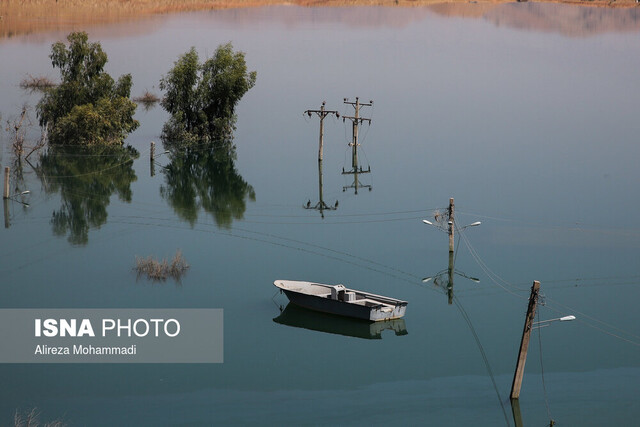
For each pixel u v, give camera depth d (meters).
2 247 62.56
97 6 196.88
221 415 40.88
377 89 131.00
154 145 91.19
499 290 56.88
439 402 42.47
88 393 42.94
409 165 90.25
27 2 192.00
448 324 51.97
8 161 87.38
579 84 142.88
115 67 134.75
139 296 54.62
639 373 45.81
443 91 132.25
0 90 116.75
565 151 97.94
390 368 46.12
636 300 55.34
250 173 86.88
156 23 179.62
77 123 93.25
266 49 158.50
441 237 66.94
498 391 43.72
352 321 51.44
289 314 52.75
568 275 59.47
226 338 49.50
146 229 67.81
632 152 98.12
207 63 100.88
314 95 125.62
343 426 39.97
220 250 63.25
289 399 42.50
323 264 60.75
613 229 69.31
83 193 77.75
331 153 95.69
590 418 41.09
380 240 66.06
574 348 48.91
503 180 84.44
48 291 54.94
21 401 41.91
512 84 140.62
